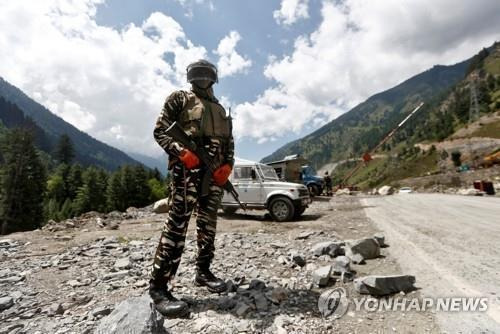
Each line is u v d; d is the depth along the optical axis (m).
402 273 3.10
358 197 20.47
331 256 3.89
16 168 42.97
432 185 30.61
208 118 2.56
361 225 7.06
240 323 2.02
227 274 3.27
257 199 9.38
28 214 43.16
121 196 74.50
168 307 2.18
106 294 2.77
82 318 2.23
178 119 2.55
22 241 6.04
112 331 1.64
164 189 88.06
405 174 115.06
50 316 2.32
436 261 3.48
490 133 103.50
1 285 3.16
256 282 2.76
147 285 2.96
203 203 2.73
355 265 3.51
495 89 172.88
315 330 1.93
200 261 2.77
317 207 13.02
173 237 2.36
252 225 7.95
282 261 3.68
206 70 2.59
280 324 2.00
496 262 3.33
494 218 7.17
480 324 1.94
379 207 11.70
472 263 3.33
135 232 6.96
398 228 6.23
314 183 20.81
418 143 165.12
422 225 6.46
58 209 63.53
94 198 69.44
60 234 6.91
